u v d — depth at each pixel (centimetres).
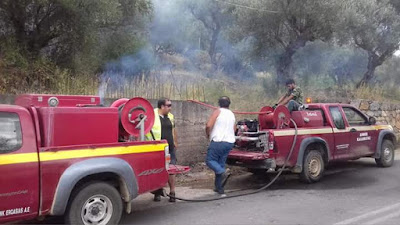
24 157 436
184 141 958
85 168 469
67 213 472
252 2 1427
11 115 440
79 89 931
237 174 941
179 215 588
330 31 1409
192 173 920
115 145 506
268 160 759
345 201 659
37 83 898
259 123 828
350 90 1606
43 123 459
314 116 854
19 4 908
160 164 555
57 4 919
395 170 964
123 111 535
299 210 604
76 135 478
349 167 1012
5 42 902
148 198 702
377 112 1433
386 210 596
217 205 649
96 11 976
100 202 493
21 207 432
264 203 655
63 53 1038
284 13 1380
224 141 716
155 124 644
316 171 825
